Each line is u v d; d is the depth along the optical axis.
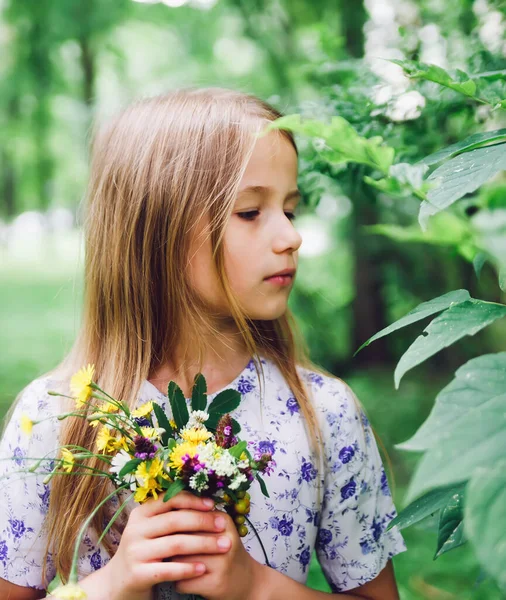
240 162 1.03
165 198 1.08
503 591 0.42
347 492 1.11
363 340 5.68
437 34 1.62
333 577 1.13
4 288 13.29
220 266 1.03
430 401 4.82
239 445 0.83
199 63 6.61
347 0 2.85
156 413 0.89
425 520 0.96
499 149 0.61
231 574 0.86
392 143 1.40
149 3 5.96
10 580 1.06
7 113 8.05
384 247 5.06
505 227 0.50
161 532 0.84
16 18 5.64
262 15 4.23
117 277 1.14
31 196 15.71
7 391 5.61
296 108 1.53
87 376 0.86
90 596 0.87
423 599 2.40
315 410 1.13
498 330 4.01
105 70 7.38
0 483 1.08
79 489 1.02
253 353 1.14
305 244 4.62
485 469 0.43
